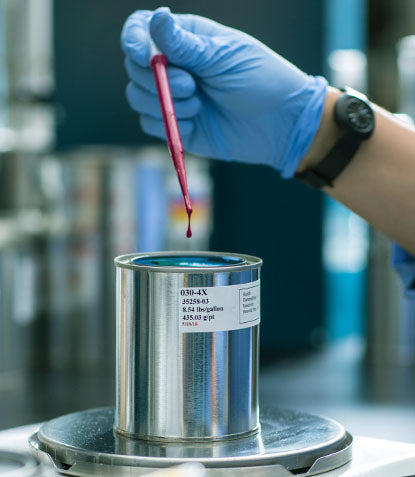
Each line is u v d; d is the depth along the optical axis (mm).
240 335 812
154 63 1021
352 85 3951
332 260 4129
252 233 4094
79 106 4113
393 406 2854
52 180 3562
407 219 1115
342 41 3969
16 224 3375
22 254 3359
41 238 3566
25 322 3400
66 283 3578
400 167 1093
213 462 739
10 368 3312
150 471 738
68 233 3557
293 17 3934
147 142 4082
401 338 3684
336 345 4055
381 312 3695
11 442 878
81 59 4086
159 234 3520
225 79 1101
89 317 3574
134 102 1140
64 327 3605
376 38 3666
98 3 4051
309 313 4074
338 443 810
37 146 3523
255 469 741
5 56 3475
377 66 3680
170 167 3502
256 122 1136
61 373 3422
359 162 1099
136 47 1066
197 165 3539
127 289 813
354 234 4086
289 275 4074
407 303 3668
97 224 3520
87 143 4125
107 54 4070
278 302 4090
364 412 2764
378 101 3686
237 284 805
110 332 3574
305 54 3941
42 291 3594
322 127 1113
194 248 3562
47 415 2736
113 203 3498
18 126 3500
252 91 1104
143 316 800
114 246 3520
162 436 800
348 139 1071
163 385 795
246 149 1180
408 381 3277
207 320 790
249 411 828
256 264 831
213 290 790
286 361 3709
